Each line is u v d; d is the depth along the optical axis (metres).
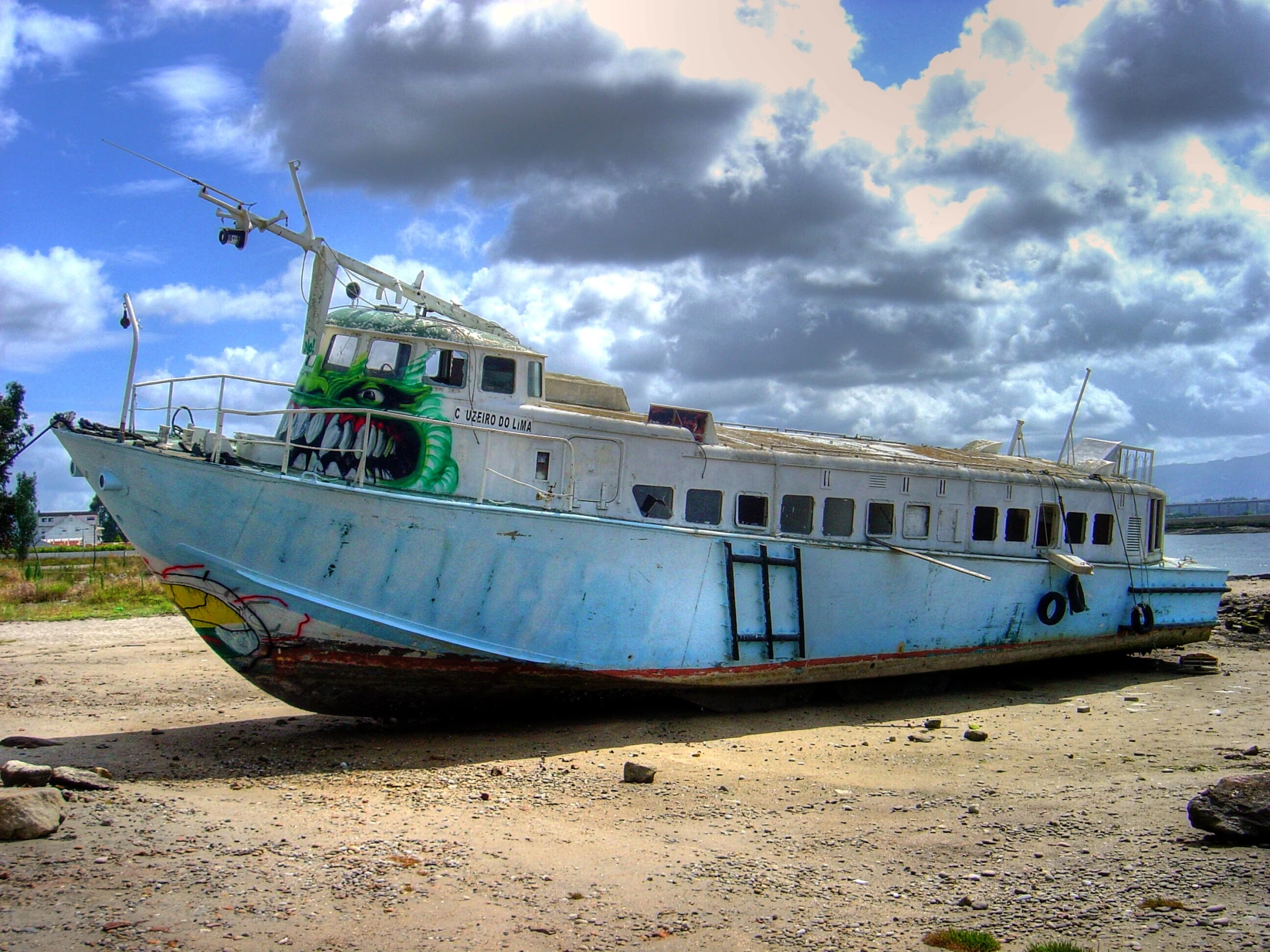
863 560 15.09
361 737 12.28
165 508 11.06
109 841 7.72
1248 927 6.07
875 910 6.74
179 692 15.49
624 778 10.23
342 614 11.61
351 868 7.36
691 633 13.58
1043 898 6.79
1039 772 10.54
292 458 12.45
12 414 47.81
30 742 11.45
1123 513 18.73
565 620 12.66
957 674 17.08
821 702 15.29
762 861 7.77
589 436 13.48
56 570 39.38
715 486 14.30
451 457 12.71
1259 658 19.91
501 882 7.21
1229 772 10.12
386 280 13.80
